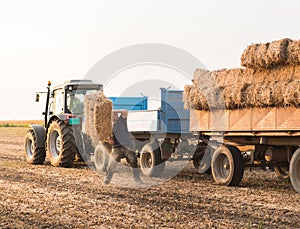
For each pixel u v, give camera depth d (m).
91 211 7.12
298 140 8.93
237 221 6.57
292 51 8.73
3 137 32.34
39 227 6.09
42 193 8.73
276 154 9.74
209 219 6.66
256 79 9.71
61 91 14.16
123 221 6.46
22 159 16.30
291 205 7.85
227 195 8.85
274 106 8.87
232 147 10.32
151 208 7.46
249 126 9.47
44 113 14.98
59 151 13.74
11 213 6.91
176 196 8.69
